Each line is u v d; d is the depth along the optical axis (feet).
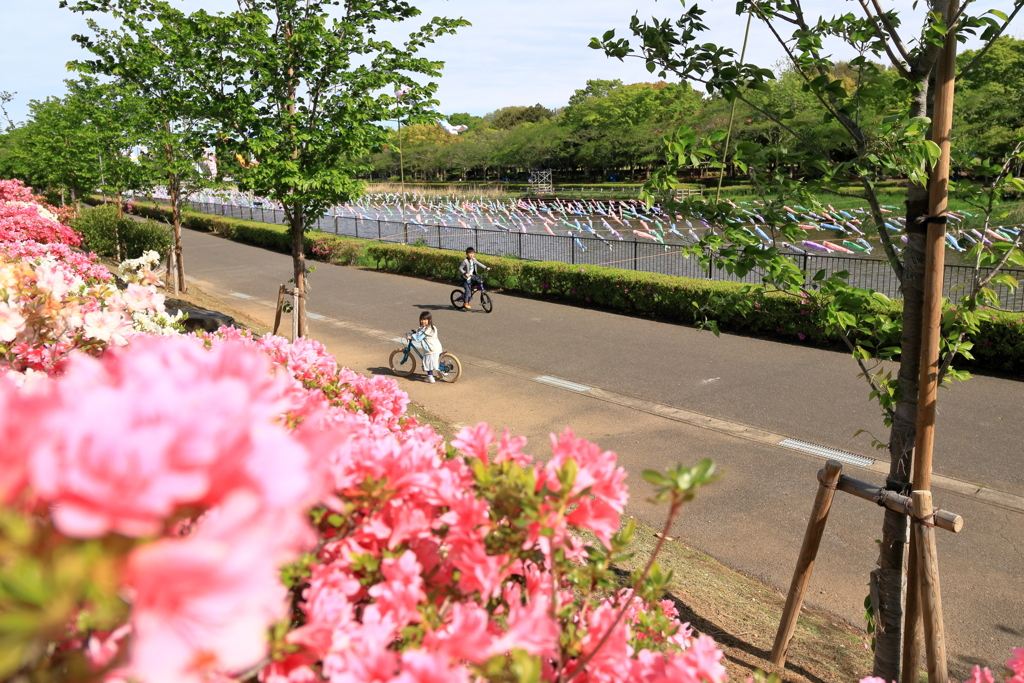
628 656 5.25
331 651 3.91
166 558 1.92
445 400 35.22
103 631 3.26
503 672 4.50
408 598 4.42
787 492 24.58
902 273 13.02
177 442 2.15
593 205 187.21
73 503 2.04
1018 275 49.93
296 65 31.65
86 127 70.54
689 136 13.75
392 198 235.20
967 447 27.78
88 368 2.93
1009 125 95.71
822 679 14.61
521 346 45.75
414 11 32.48
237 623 2.07
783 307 45.16
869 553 20.83
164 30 34.99
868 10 12.37
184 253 94.63
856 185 13.50
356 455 5.00
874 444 14.17
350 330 50.47
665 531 4.35
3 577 2.00
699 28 13.57
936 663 12.86
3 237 45.50
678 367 39.93
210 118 33.19
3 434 2.24
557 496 4.58
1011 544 21.16
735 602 17.72
